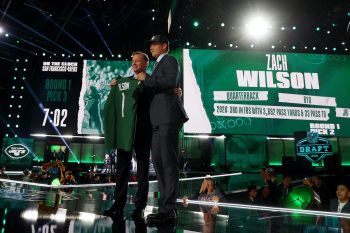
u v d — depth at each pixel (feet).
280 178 28.78
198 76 40.55
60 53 51.93
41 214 4.67
